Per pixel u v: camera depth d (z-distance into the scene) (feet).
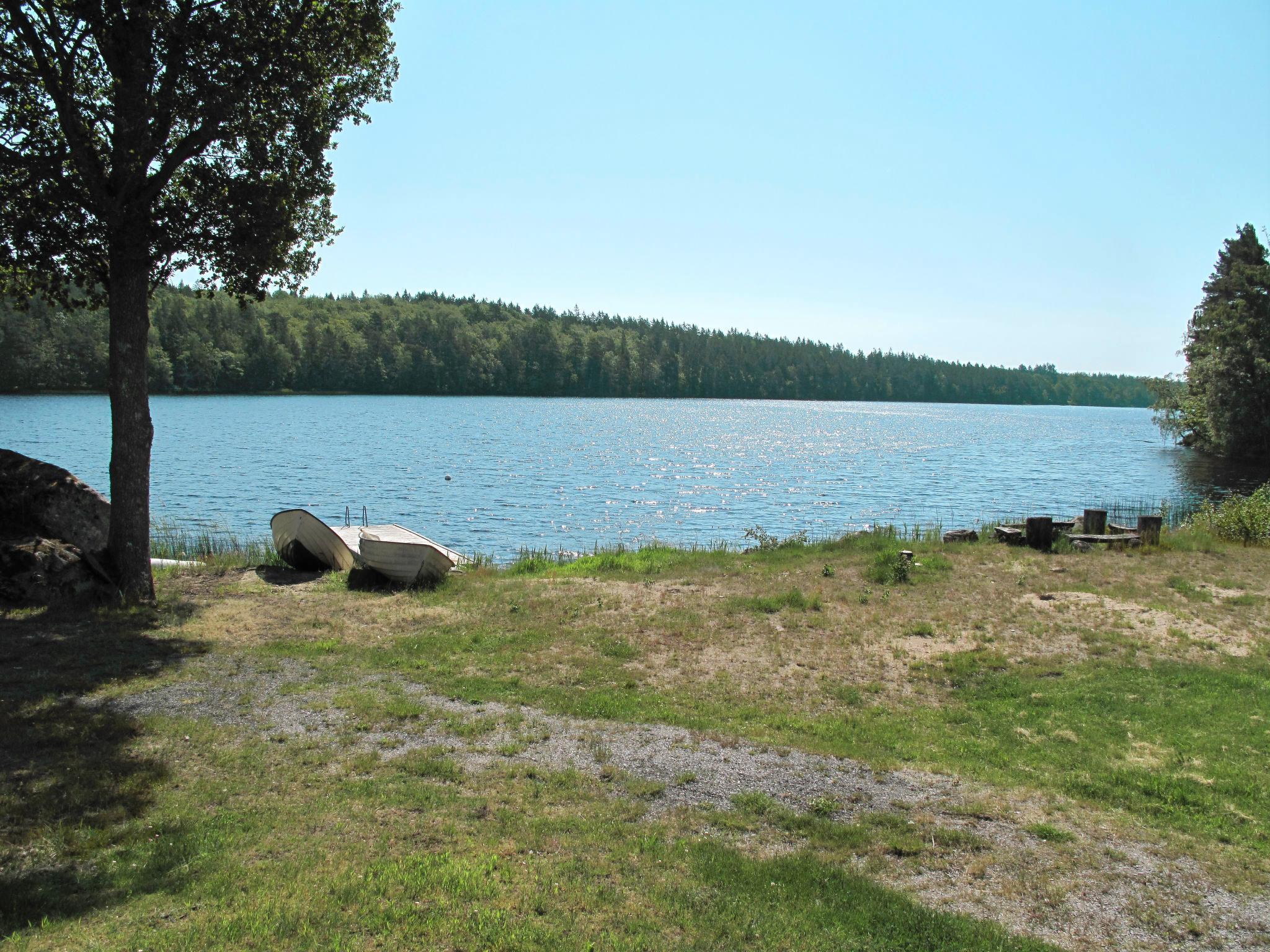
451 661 35.35
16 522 45.85
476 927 16.46
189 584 49.39
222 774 23.97
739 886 18.75
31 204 39.47
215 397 401.08
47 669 32.01
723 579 50.85
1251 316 183.93
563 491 133.08
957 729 28.96
